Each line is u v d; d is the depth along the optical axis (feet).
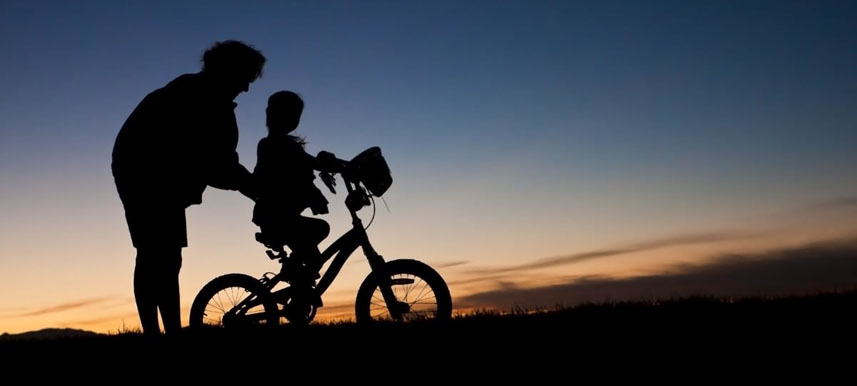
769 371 17.38
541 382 17.34
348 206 24.94
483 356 18.89
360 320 23.98
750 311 22.17
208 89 22.77
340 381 17.95
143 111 22.45
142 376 18.95
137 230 22.61
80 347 21.58
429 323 22.40
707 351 18.63
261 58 23.29
